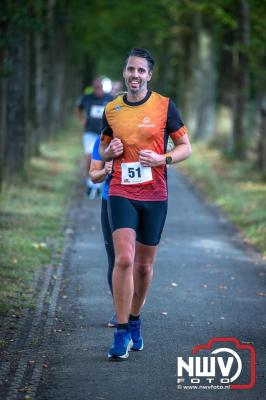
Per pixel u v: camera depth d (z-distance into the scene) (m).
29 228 21.94
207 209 28.91
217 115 62.03
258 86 41.53
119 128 11.12
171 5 55.12
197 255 19.69
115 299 11.08
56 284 16.00
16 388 10.05
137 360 11.25
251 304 14.78
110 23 77.75
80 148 56.03
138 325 11.67
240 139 46.16
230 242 21.88
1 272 16.20
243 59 45.41
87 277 16.70
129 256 10.92
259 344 12.16
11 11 25.73
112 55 94.19
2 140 27.39
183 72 77.31
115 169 11.27
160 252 19.97
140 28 81.25
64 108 79.25
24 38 31.27
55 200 27.95
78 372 10.69
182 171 44.75
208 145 57.56
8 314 13.43
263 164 37.94
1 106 27.23
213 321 13.48
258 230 22.59
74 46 82.56
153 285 16.14
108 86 28.27
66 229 22.67
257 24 41.06
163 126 11.16
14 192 28.38
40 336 12.33
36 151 44.00
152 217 11.26
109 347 11.84
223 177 38.44
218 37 64.75
